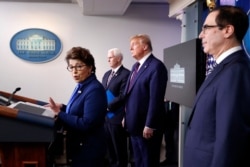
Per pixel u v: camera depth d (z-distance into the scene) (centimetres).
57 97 429
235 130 106
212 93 120
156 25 437
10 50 419
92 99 160
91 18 428
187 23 270
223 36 124
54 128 124
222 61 124
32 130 119
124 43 434
